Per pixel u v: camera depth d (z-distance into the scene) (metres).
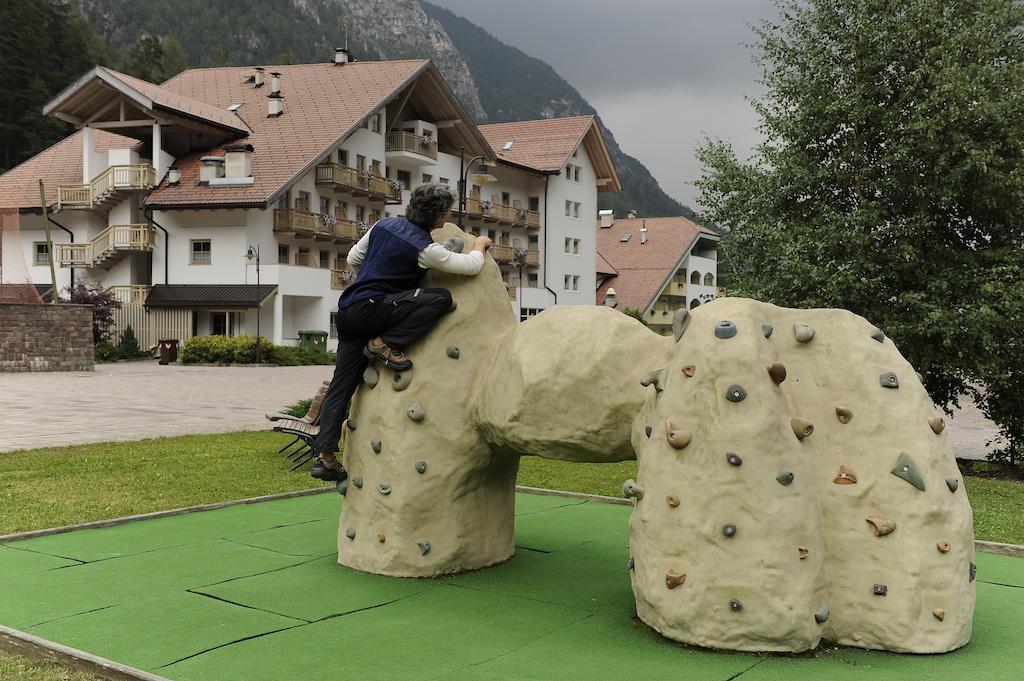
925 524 4.43
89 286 40.66
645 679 4.04
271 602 5.21
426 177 49.75
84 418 15.91
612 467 11.55
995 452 14.52
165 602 5.19
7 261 30.05
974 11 12.50
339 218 44.50
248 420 16.56
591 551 6.63
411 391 5.66
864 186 13.04
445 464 5.70
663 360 5.12
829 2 13.14
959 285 12.50
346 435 6.05
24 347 28.38
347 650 4.42
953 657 4.36
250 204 37.88
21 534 6.81
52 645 4.36
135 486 9.28
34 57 68.44
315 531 7.19
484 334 5.84
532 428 5.30
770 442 4.36
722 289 14.92
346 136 41.78
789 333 4.85
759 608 4.29
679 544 4.45
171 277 40.75
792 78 13.74
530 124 60.06
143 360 39.12
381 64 48.31
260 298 38.59
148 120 40.31
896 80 12.83
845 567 4.50
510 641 4.58
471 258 5.76
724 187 14.46
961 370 12.82
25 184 44.19
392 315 5.53
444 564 5.79
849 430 4.62
